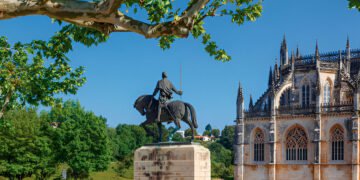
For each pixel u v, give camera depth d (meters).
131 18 24.28
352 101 125.88
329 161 122.31
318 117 124.12
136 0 30.75
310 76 133.12
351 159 118.69
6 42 52.16
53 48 38.56
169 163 41.06
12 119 106.81
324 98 132.00
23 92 54.31
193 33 34.44
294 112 129.00
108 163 121.75
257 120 134.62
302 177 126.19
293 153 128.62
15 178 115.56
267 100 136.88
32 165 107.81
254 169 134.00
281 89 134.75
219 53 35.66
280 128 130.88
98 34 34.59
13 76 53.41
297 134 128.25
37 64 53.03
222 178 176.62
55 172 118.81
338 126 121.69
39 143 108.06
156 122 42.97
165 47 36.41
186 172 40.31
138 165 42.25
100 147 118.69
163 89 42.78
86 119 118.50
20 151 105.88
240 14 33.25
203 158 41.09
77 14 22.30
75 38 35.34
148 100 43.50
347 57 141.88
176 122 42.28
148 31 24.52
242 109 137.25
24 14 21.31
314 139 124.38
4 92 54.91
